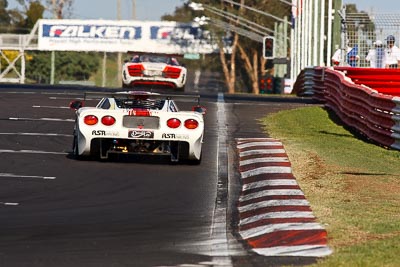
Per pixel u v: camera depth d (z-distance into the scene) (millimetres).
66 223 39531
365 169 56344
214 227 39406
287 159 60062
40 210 42562
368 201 43938
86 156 59094
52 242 35438
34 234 37000
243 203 45469
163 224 39906
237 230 38812
